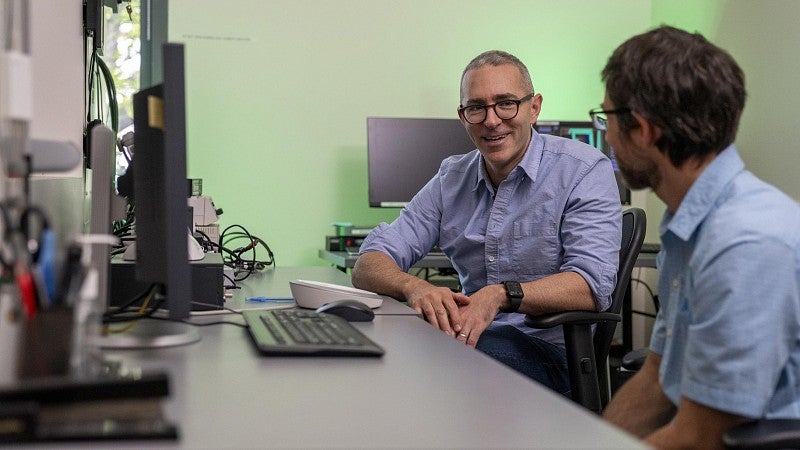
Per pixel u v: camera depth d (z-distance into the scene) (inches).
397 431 35.1
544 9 170.7
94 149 60.7
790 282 45.3
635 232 91.0
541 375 91.0
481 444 33.5
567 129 161.2
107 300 61.3
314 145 163.0
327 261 158.2
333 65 162.9
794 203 49.2
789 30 145.8
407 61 165.5
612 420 62.9
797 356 47.0
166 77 49.8
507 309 84.1
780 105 148.2
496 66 93.0
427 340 58.6
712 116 50.8
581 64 172.7
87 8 92.8
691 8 170.9
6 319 36.6
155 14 160.1
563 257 93.2
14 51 43.6
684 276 54.2
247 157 160.7
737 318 45.2
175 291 50.6
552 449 33.0
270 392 41.7
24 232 37.4
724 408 45.1
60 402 32.4
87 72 97.0
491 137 93.1
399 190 156.2
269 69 160.6
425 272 164.7
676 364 54.7
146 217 55.9
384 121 155.9
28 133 45.6
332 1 162.2
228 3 158.6
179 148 50.3
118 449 31.1
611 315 84.9
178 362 48.6
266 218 161.8
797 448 42.9
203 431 34.4
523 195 95.7
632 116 52.6
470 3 167.5
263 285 97.1
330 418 37.0
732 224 47.2
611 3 173.3
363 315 67.9
